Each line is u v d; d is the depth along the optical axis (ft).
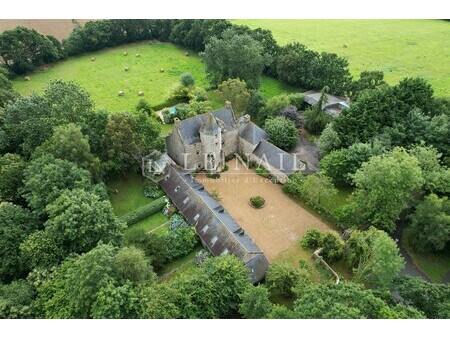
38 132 204.95
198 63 399.03
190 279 138.82
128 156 213.05
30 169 177.47
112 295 120.88
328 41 445.78
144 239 166.71
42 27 441.27
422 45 433.07
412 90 242.37
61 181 171.63
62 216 149.28
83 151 192.03
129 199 209.97
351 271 170.19
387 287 143.33
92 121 216.74
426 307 131.85
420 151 202.39
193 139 223.71
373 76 292.81
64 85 225.56
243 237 169.89
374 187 177.06
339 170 211.41
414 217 178.19
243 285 141.38
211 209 179.52
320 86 323.78
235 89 276.82
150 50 433.07
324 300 125.70
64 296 128.67
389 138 218.18
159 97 325.62
